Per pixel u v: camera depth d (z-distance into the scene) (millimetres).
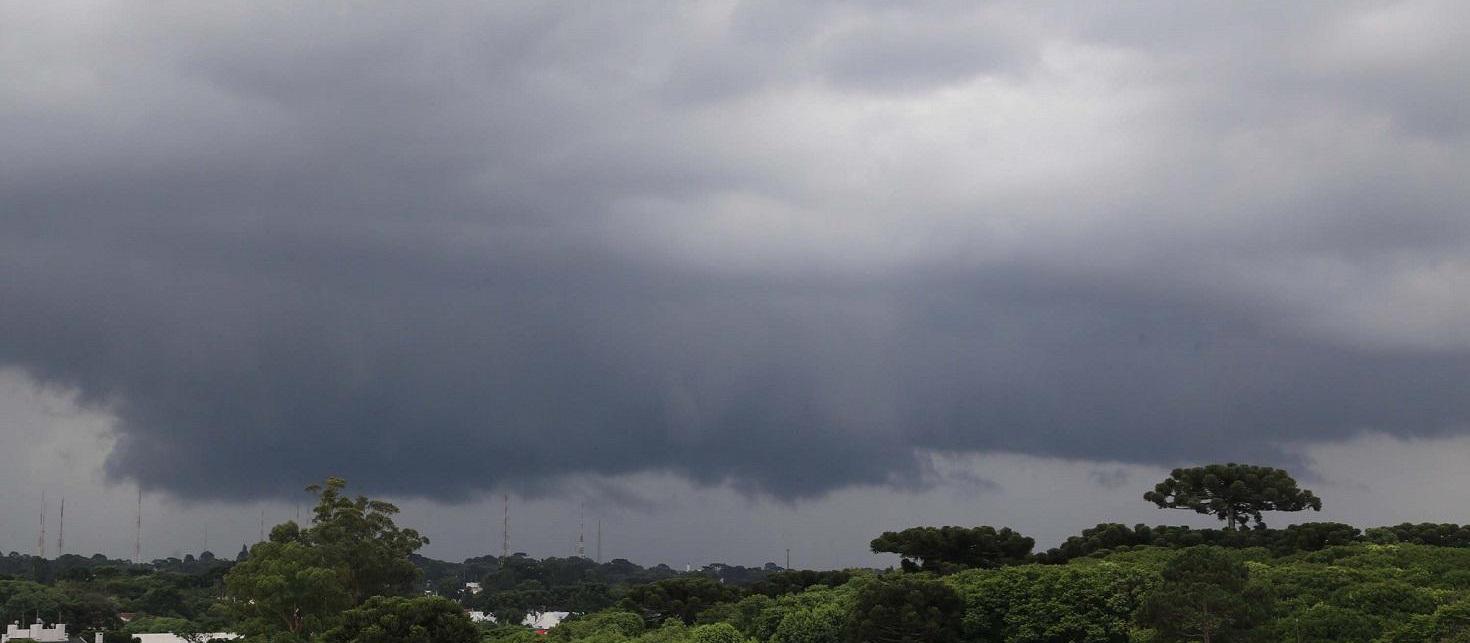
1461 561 131875
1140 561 144250
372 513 179000
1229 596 102875
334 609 154750
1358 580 123000
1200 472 175750
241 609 159375
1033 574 132625
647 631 163625
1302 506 171125
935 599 133125
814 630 138375
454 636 129750
